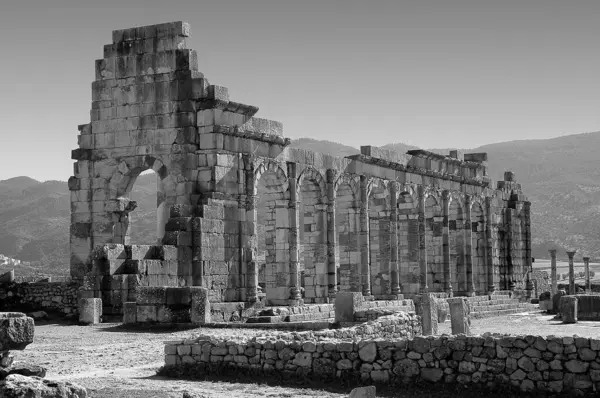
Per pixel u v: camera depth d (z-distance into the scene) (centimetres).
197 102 5134
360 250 6362
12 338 1778
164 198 5166
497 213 8588
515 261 8812
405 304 5956
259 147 5369
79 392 1770
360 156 6334
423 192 7181
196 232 4862
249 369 2622
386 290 6769
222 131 5084
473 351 2380
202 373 2647
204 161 5072
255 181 5275
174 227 4847
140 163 5238
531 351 2320
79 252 5406
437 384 2403
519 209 8912
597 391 2247
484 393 2338
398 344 2464
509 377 2334
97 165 5378
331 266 5981
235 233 5138
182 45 5216
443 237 7488
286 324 3997
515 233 8844
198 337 2716
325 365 2536
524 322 5650
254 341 2645
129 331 4003
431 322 3547
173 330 3994
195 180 5088
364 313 3981
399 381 2441
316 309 5184
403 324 3519
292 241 5556
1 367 1825
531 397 2291
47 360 3005
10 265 16050
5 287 5144
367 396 1898
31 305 5106
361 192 6397
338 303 4028
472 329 4928
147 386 2456
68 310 5025
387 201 6762
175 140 5147
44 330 4091
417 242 7125
